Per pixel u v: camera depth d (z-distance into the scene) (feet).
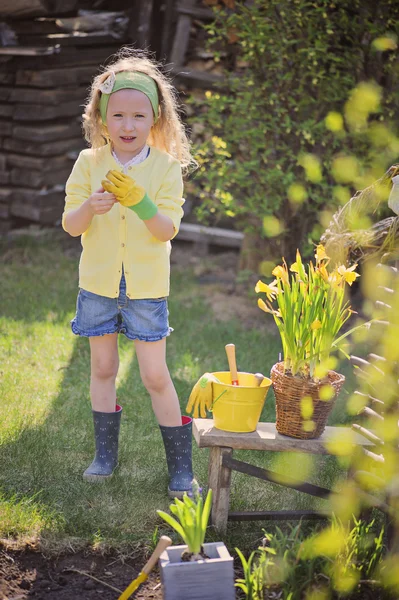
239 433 9.03
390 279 8.39
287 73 16.79
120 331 9.96
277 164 17.04
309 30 16.33
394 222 8.52
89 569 8.40
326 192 16.92
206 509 7.44
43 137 22.75
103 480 10.28
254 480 10.64
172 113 10.11
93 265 9.70
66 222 9.48
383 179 8.93
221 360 15.21
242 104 17.42
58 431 11.74
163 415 10.05
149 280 9.64
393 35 15.76
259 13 16.99
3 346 15.24
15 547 8.63
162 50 23.08
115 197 8.93
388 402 8.05
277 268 9.09
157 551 7.23
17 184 23.58
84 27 23.68
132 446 11.42
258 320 18.10
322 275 8.80
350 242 9.08
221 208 17.78
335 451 8.86
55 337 15.89
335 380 9.01
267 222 17.11
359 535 8.20
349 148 17.16
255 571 7.73
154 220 9.13
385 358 8.11
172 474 10.12
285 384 8.83
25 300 18.22
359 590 7.77
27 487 9.98
